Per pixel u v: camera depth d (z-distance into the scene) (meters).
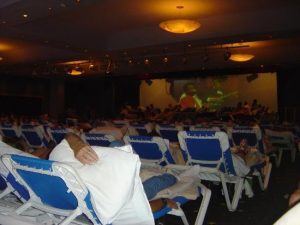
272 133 7.44
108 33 9.90
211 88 17.55
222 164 3.62
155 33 9.11
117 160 1.66
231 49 11.20
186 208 3.78
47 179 1.63
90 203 1.60
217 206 3.89
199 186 2.78
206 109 16.94
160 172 2.61
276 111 15.71
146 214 1.76
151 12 7.62
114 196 1.59
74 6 5.82
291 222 1.05
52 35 8.49
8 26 7.32
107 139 4.02
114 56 11.20
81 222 1.83
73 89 20.02
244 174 3.81
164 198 2.25
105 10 7.35
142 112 15.71
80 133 4.73
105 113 18.91
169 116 14.10
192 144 3.62
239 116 13.45
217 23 8.20
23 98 17.28
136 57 11.62
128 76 17.16
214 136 3.43
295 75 14.73
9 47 11.34
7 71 15.26
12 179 1.95
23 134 5.81
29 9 5.98
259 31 7.76
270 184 5.20
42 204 1.88
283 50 11.35
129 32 9.61
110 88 18.98
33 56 11.70
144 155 3.90
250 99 16.80
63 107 18.20
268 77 16.33
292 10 7.45
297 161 7.77
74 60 11.78
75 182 1.54
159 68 14.92
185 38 8.65
